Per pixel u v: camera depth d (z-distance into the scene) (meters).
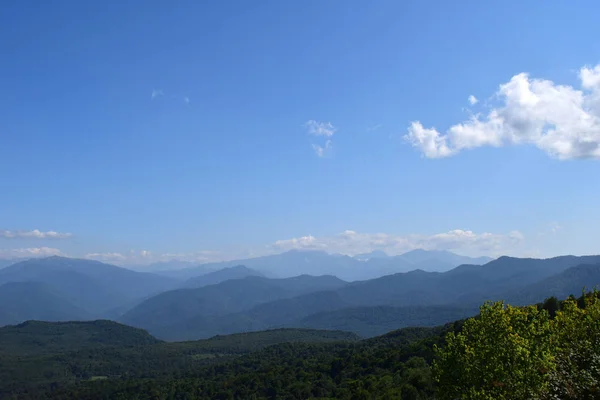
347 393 92.50
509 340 23.56
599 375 21.14
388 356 109.94
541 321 26.11
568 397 20.75
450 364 25.77
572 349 24.28
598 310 26.53
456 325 102.06
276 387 121.56
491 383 23.00
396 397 69.94
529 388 21.64
